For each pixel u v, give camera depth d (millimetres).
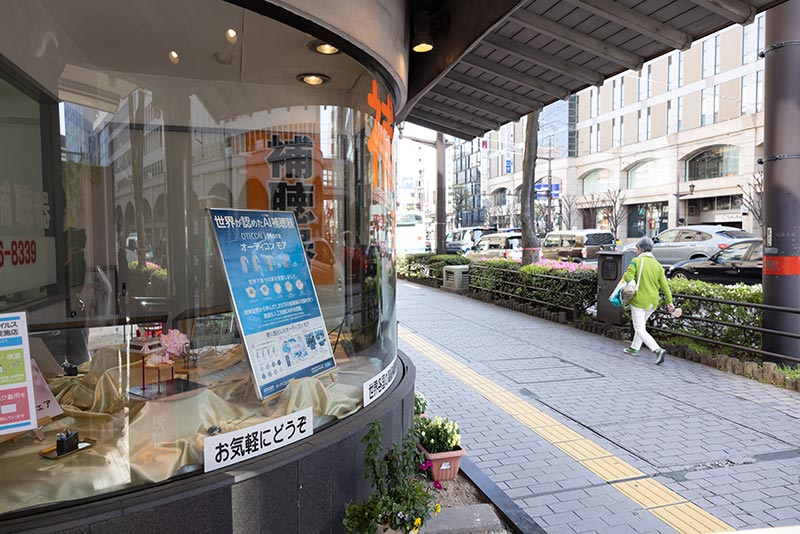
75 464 2383
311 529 2682
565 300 10352
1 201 3318
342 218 4148
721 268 14391
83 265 3801
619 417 5125
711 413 5219
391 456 2963
